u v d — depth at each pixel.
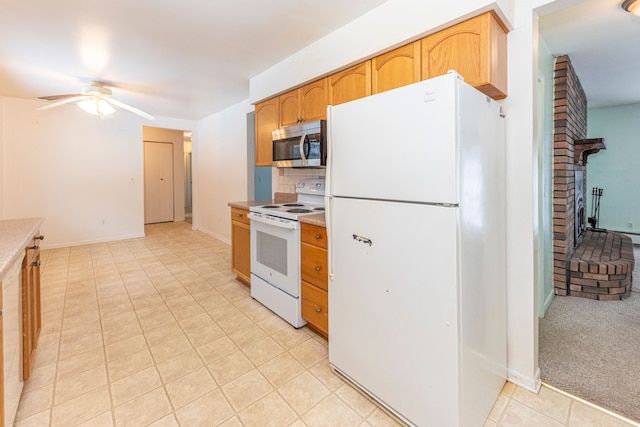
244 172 4.71
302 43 2.56
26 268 1.67
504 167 1.68
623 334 2.24
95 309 2.70
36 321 2.00
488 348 1.50
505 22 1.59
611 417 1.48
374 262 1.51
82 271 3.74
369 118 1.49
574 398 1.61
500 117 1.62
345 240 1.67
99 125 5.20
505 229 1.71
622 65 3.06
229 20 2.20
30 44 2.58
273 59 2.90
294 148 2.78
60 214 4.90
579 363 1.90
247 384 1.74
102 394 1.65
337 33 2.32
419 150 1.29
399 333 1.42
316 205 3.02
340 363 1.77
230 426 1.44
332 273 1.78
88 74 3.32
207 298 2.95
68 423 1.44
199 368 1.88
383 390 1.52
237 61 2.96
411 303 1.36
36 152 4.65
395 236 1.41
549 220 2.72
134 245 5.10
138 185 5.66
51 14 2.11
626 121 5.14
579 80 3.58
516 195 1.69
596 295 2.89
